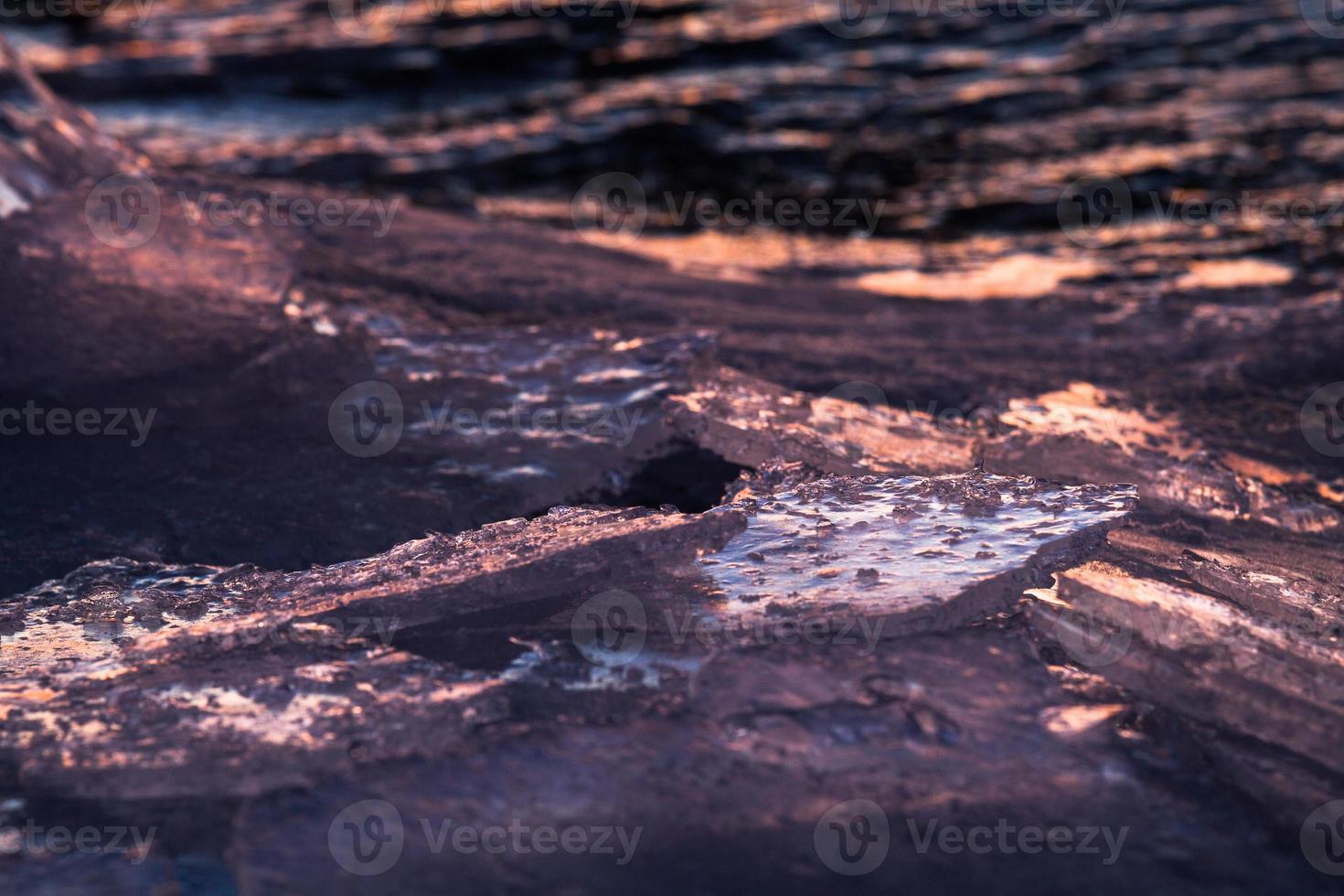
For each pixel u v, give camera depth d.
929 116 6.92
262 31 9.22
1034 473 2.09
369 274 3.02
